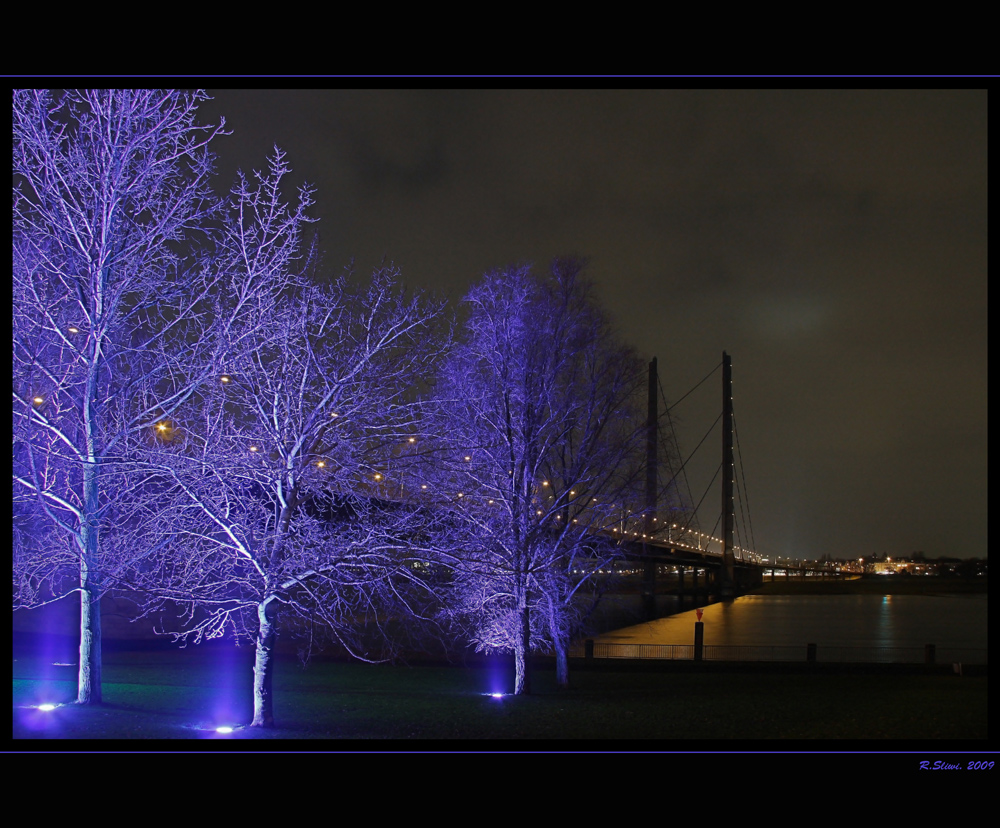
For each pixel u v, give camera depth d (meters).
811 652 32.09
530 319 22.19
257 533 14.95
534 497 21.80
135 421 16.08
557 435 22.23
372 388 15.36
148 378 16.23
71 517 16.77
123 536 15.53
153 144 16.14
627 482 22.34
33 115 15.55
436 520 17.52
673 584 117.12
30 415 15.63
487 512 21.33
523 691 22.02
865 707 20.11
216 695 20.52
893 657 39.12
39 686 20.69
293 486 15.04
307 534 15.13
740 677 29.19
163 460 14.77
